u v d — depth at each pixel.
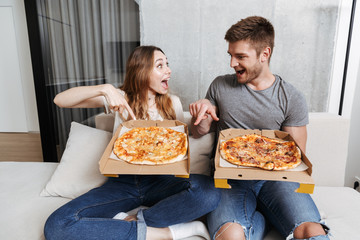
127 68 1.38
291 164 0.88
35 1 2.11
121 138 1.10
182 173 0.89
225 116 1.30
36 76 2.26
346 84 2.10
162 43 2.14
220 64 2.15
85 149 1.39
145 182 1.18
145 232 0.97
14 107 3.60
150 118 1.37
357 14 1.97
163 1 2.06
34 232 1.06
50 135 2.41
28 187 1.37
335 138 1.44
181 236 1.04
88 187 1.31
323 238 0.85
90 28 2.16
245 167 0.91
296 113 1.21
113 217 1.10
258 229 1.01
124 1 2.09
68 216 0.95
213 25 2.08
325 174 1.48
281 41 2.08
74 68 2.25
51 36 2.19
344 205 1.22
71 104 1.20
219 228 0.97
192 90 2.22
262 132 1.14
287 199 1.02
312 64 2.11
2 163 1.64
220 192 1.10
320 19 2.02
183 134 1.12
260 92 1.22
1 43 3.39
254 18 1.14
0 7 3.27
